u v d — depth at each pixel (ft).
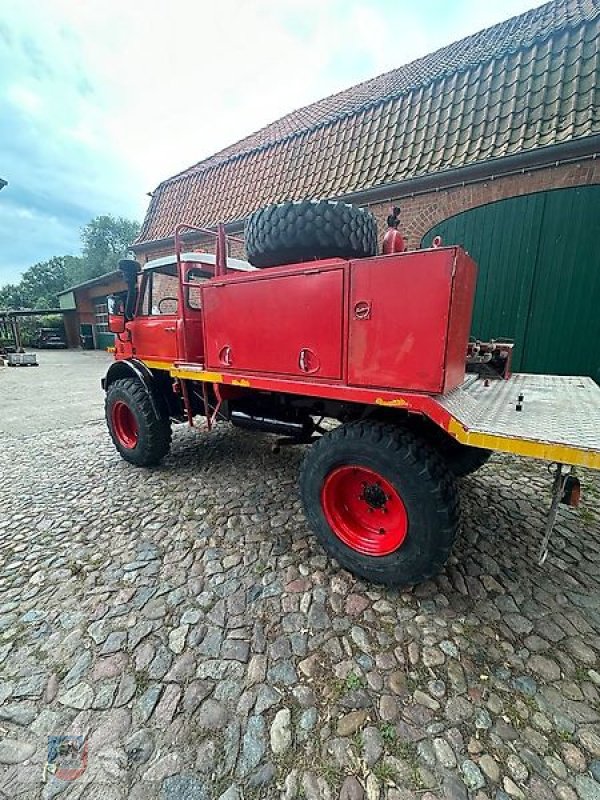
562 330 18.31
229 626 6.23
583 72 17.06
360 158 22.89
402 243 7.40
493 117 18.72
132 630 6.15
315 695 5.07
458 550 8.31
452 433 5.75
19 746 4.48
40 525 9.39
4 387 31.83
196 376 9.71
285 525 9.33
